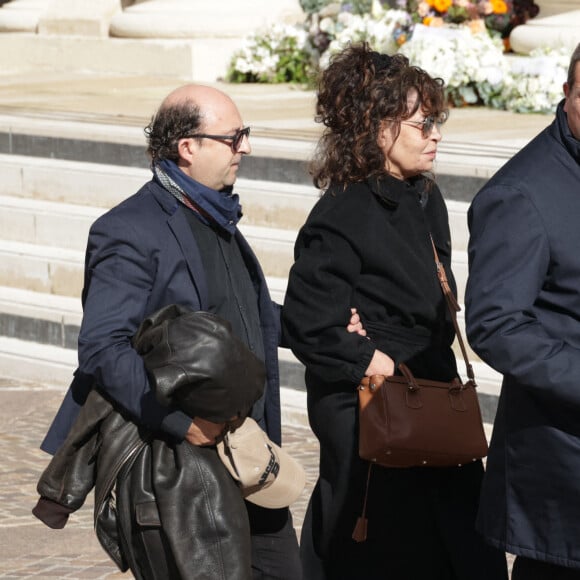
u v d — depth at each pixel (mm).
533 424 5578
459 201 12164
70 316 13062
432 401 6328
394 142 6406
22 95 19016
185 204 5844
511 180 5566
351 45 6555
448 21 18312
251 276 6254
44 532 8852
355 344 6328
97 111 16719
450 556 6523
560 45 18078
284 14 22062
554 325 5523
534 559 5719
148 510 5441
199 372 5262
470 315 5547
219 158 5785
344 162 6441
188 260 5746
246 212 13508
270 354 6246
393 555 6570
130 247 5660
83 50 22812
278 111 16703
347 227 6352
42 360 12922
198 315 5410
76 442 5625
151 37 21984
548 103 16375
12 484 9836
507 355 5414
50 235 14578
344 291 6367
